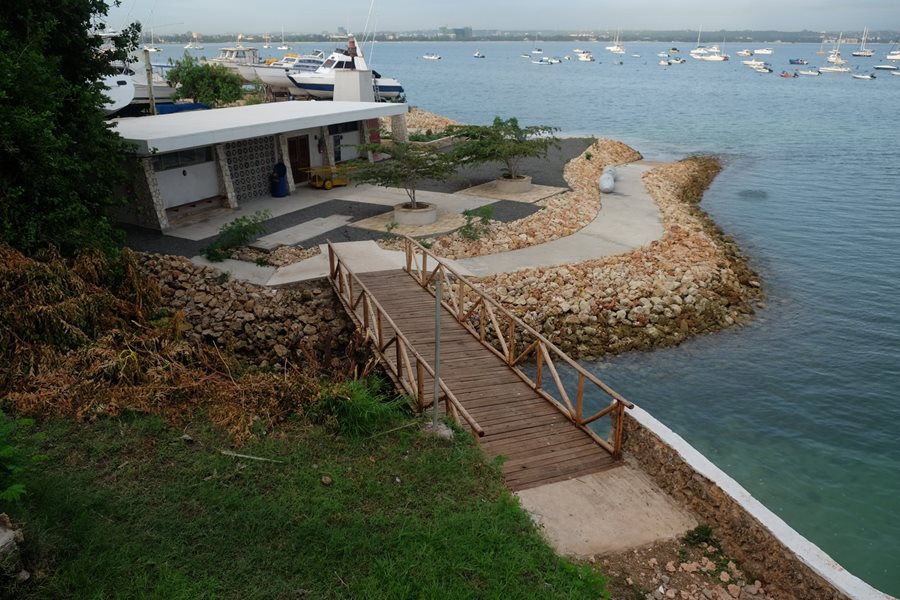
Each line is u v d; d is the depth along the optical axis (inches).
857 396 535.5
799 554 250.7
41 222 499.2
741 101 3021.7
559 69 6058.1
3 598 200.1
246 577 226.4
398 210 805.2
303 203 908.0
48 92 523.5
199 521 249.3
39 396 329.1
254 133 824.9
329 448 315.9
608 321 628.4
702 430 490.3
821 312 697.6
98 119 622.2
